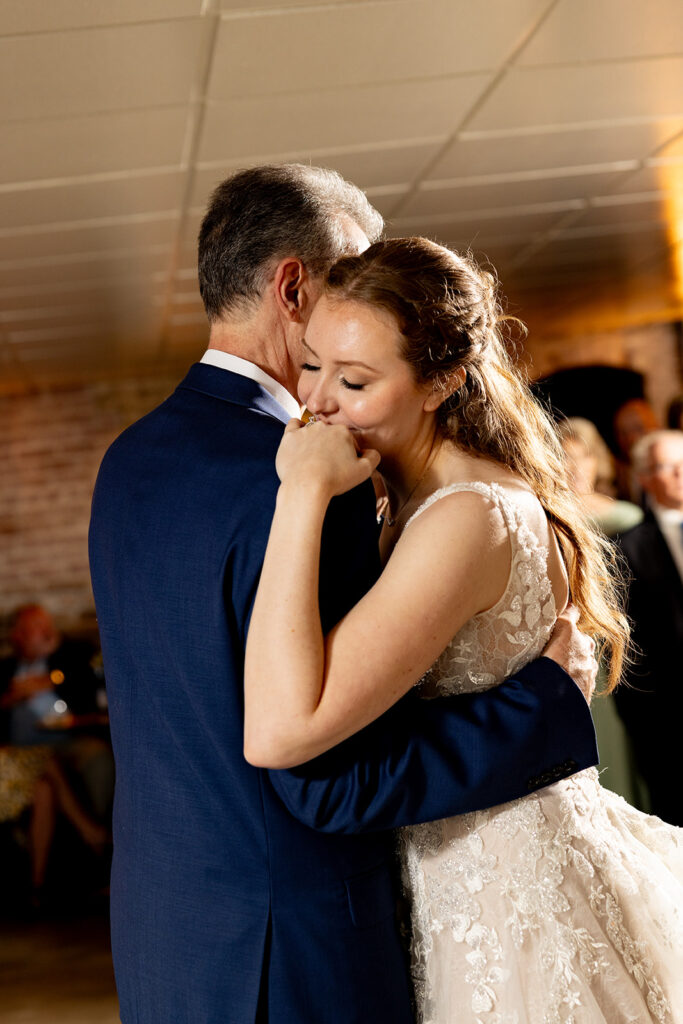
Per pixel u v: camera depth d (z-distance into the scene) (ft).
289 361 4.91
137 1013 4.58
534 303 23.29
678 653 12.84
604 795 5.32
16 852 20.51
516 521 4.61
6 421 26.99
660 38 10.92
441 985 4.60
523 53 10.96
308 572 4.00
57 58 9.84
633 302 24.04
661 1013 4.65
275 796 4.26
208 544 4.28
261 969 4.18
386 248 4.59
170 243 15.92
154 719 4.53
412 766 4.25
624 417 23.84
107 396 27.09
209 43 9.91
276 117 11.80
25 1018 13.29
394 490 5.04
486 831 4.61
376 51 10.46
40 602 26.89
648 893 4.85
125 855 4.70
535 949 4.48
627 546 13.23
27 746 20.47
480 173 14.65
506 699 4.47
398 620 4.13
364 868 4.44
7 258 15.75
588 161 14.69
